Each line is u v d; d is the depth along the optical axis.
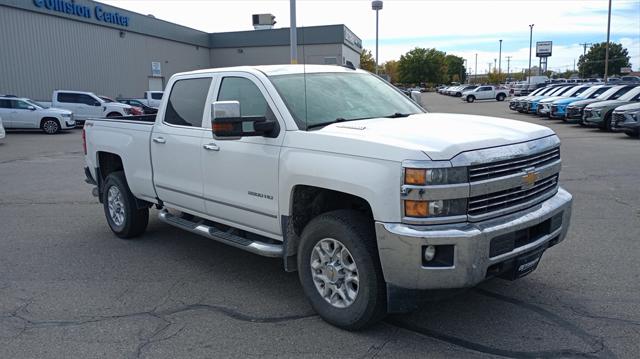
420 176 3.57
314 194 4.55
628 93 20.25
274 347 4.00
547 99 27.25
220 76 5.34
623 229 6.84
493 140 3.91
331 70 5.54
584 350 3.84
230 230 5.35
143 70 41.66
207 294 5.08
